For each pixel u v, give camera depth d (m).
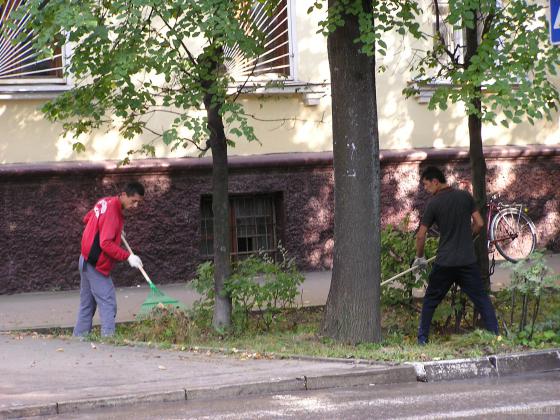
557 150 23.34
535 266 13.61
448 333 14.76
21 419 9.80
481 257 15.61
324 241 21.50
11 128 19.20
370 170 13.71
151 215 20.09
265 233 21.48
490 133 23.14
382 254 15.02
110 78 13.78
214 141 14.60
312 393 11.02
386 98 22.05
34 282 19.23
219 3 12.70
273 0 16.62
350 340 13.66
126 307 17.38
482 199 15.53
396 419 9.49
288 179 21.19
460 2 13.01
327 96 21.55
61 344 13.74
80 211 19.55
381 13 13.71
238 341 13.94
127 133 15.38
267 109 21.03
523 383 11.59
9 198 19.08
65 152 19.55
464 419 9.47
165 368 11.90
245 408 10.13
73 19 12.30
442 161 22.42
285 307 15.26
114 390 10.66
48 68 19.36
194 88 13.73
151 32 13.59
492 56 13.01
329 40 13.68
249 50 13.36
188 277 20.38
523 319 13.88
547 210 23.50
